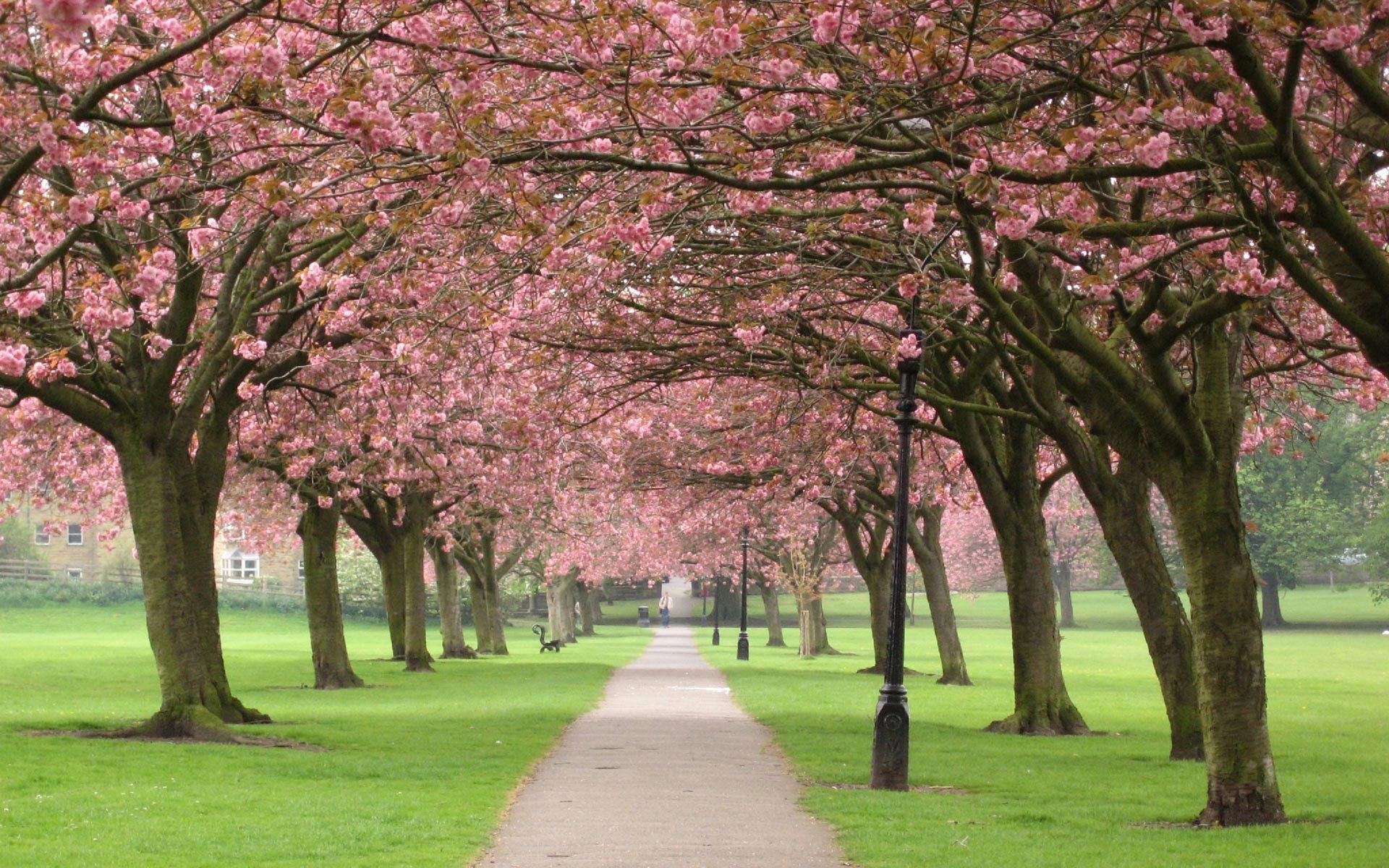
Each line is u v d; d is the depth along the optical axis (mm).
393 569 45312
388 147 10977
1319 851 11453
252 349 14000
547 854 11086
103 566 86000
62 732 19812
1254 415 20969
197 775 15477
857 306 19047
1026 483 23422
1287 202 11852
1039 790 15891
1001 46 9727
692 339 20781
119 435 19297
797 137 11234
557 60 11211
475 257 14812
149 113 16438
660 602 106000
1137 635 83375
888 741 15766
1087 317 18109
